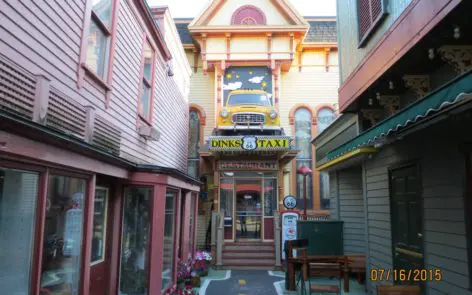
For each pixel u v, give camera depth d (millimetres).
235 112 14852
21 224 3648
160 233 6855
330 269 7953
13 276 3555
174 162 12156
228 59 16328
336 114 16797
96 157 4992
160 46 9797
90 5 5602
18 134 3244
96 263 6207
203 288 9570
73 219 4773
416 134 6621
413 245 6773
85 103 5543
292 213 12586
